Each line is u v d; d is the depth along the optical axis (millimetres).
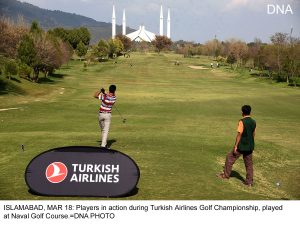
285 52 91188
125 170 8859
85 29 182875
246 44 151750
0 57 73562
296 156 15961
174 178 10906
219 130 22234
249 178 11062
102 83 71688
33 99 41000
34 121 23922
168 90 59406
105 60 153125
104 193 8773
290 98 50281
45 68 72250
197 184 10477
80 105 35281
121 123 23250
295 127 25234
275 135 21672
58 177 8805
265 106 39344
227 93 57469
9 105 34750
